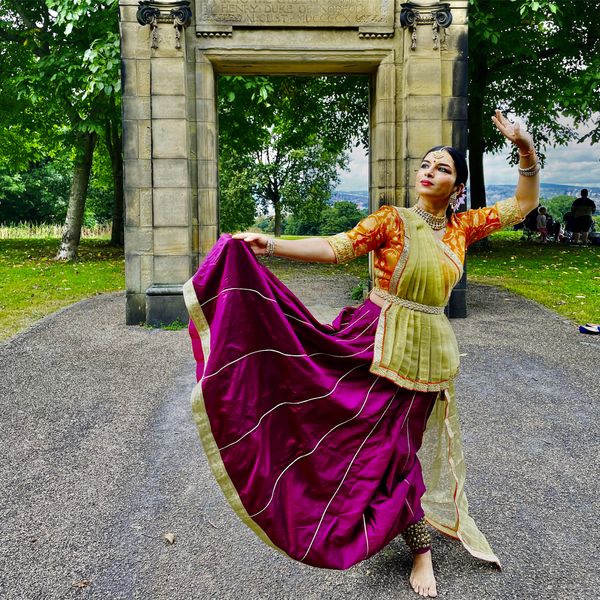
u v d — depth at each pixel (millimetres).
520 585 2797
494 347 7273
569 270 14156
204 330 2416
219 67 9047
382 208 2643
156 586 2822
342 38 8789
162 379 6109
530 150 2748
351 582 2828
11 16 16906
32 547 3145
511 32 15344
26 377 6168
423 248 2590
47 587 2812
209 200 8938
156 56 8352
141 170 8641
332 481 2469
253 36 8672
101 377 6172
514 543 3154
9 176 39531
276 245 2457
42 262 16719
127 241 8703
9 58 17203
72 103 15062
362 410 2518
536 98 19141
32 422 4949
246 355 2371
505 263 15719
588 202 21453
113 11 13039
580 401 5402
